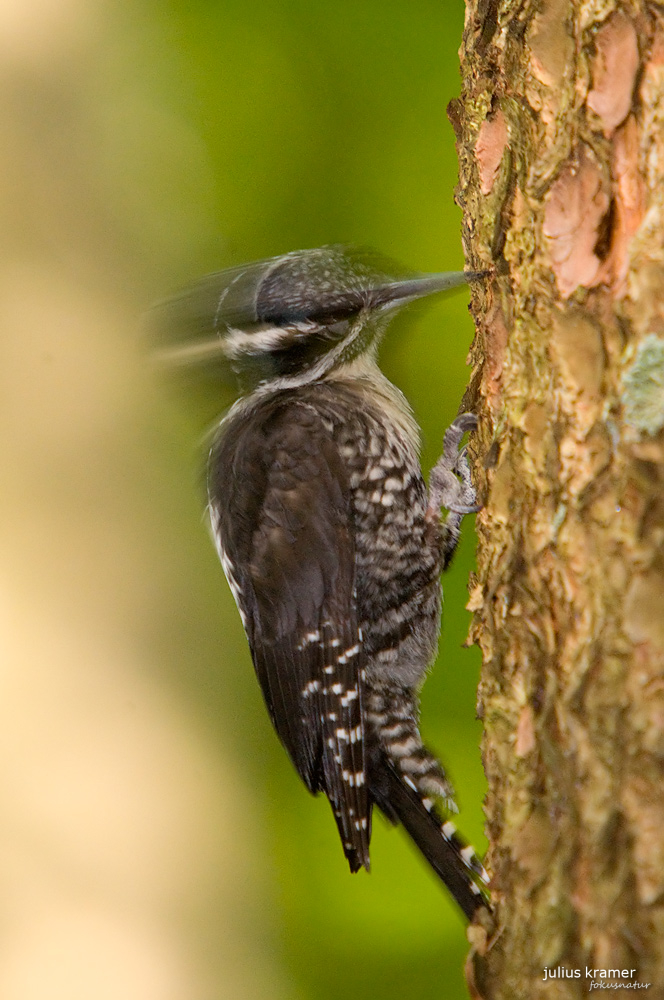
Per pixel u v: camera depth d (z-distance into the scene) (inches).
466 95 280.1
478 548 266.1
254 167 445.7
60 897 401.4
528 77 238.1
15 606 408.8
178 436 420.2
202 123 442.3
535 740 227.1
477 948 230.5
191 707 427.2
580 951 207.3
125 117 433.4
